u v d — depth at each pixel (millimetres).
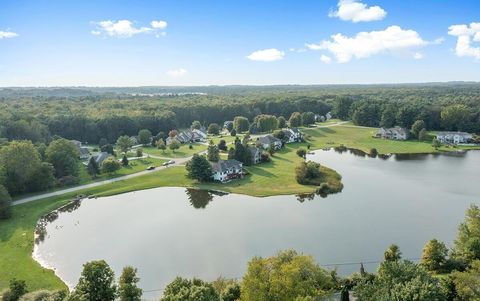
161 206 88562
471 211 56719
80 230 74625
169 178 109625
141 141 161125
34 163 94750
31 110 188750
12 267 58781
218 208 86562
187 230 73688
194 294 37094
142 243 68125
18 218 79000
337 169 120438
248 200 92188
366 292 39188
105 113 187125
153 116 184625
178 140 164125
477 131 177125
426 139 169125
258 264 40625
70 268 59719
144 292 53031
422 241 67125
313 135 180250
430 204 86500
